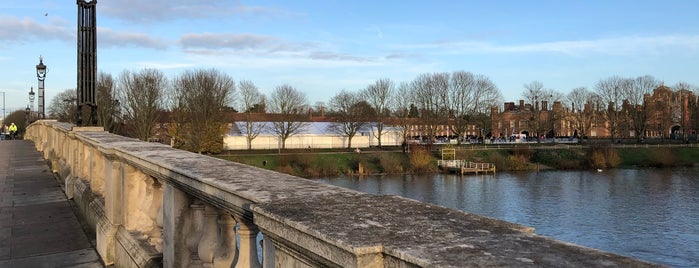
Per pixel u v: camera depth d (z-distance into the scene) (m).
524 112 116.19
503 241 1.77
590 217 39.38
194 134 66.62
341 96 88.12
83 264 6.30
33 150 26.12
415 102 95.62
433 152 78.81
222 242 3.73
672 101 101.19
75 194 10.27
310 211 2.31
